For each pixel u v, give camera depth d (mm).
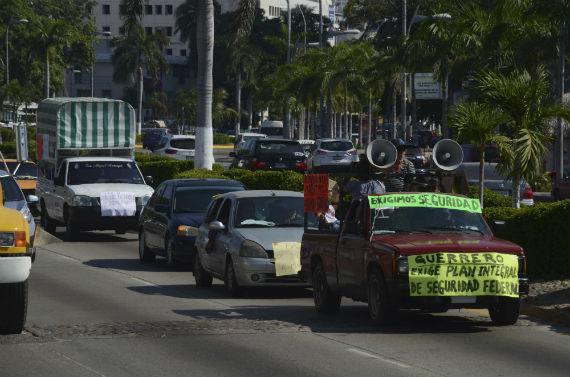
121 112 67500
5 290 23609
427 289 24453
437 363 20797
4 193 44469
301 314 29062
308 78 162625
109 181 58812
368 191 30734
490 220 35906
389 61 130125
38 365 20562
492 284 24781
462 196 27578
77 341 23625
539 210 34750
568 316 26891
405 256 24562
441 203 27234
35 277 39750
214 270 35438
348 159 95625
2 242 22656
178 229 41969
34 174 74000
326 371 19969
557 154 82875
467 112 40188
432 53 107750
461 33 99438
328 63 161500
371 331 25234
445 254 24656
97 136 66750
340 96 187125
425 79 135625
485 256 24859
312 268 30109
